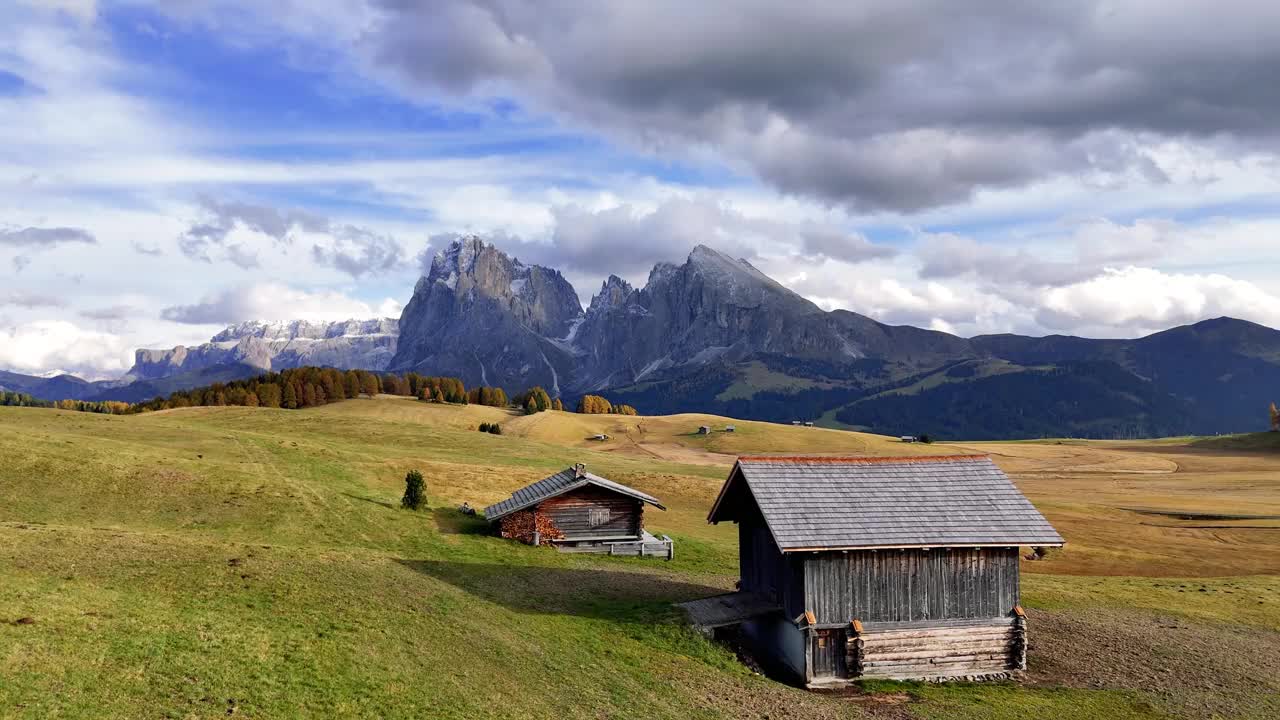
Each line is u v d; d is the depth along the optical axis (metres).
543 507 49.53
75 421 79.50
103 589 26.20
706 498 82.88
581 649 29.30
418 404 196.75
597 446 165.88
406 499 55.47
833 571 31.38
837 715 26.67
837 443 176.88
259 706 19.55
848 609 31.38
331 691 21.23
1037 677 32.00
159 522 42.56
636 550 49.69
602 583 40.72
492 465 85.00
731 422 199.50
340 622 26.95
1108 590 47.09
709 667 29.72
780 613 33.19
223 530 42.19
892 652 31.41
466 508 58.03
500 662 26.34
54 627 21.47
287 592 29.47
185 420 121.75
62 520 40.53
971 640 32.12
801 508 32.53
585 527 50.19
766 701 27.11
